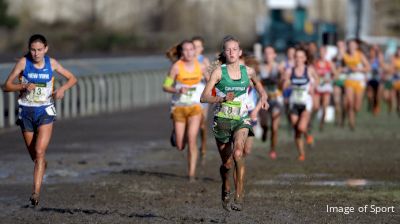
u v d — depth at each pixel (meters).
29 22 148.88
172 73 34.25
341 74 55.62
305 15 109.06
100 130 52.59
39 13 154.88
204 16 161.38
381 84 68.75
